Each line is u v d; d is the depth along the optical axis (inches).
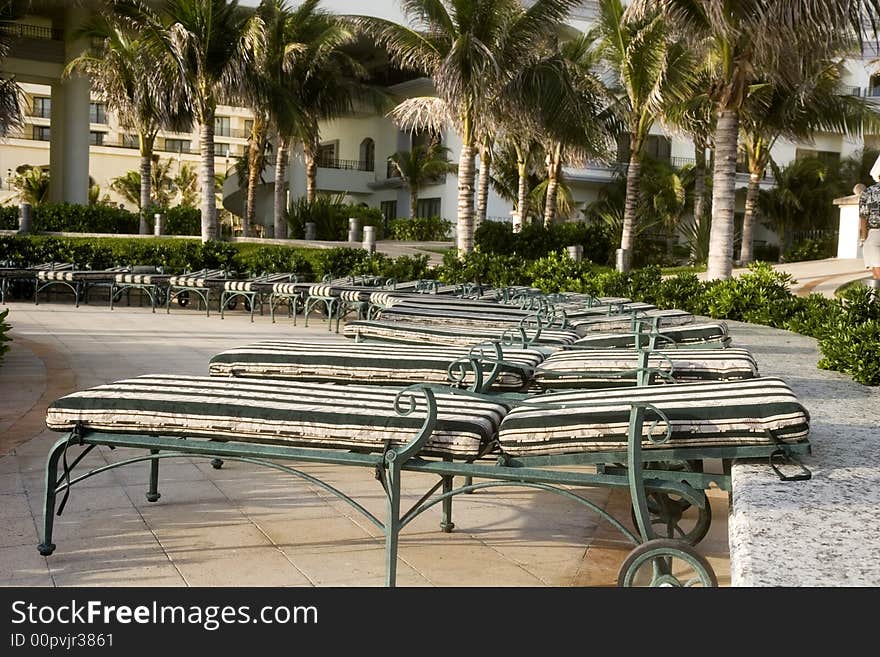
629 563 86.9
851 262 908.6
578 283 520.1
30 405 223.1
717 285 426.3
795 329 327.3
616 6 782.5
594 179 1406.3
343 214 1132.5
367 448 104.7
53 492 117.8
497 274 610.9
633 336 190.7
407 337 208.2
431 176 1405.0
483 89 666.8
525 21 690.8
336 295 445.1
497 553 125.6
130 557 119.0
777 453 96.7
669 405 100.4
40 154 2267.5
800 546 76.5
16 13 962.1
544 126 744.3
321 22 1012.5
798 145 1569.9
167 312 533.6
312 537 130.0
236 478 161.8
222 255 673.6
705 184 1273.4
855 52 599.5
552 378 150.7
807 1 440.1
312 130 1079.0
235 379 130.0
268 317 536.1
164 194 2235.5
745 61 518.3
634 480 91.5
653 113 786.8
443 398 122.3
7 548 120.6
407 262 653.3
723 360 153.9
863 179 1344.7
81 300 600.1
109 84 991.0
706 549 127.5
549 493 158.7
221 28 767.1
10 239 639.1
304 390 122.0
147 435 115.4
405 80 1544.0
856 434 127.6
